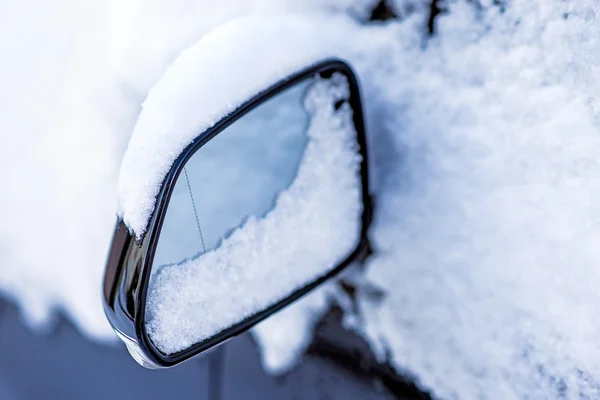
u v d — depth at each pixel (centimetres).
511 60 78
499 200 79
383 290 85
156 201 71
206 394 94
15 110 112
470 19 80
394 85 83
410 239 83
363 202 82
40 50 108
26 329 109
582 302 76
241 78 74
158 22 98
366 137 82
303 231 79
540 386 78
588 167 75
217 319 74
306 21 86
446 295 82
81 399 103
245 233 76
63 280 104
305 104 78
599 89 75
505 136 78
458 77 80
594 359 75
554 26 76
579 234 75
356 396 87
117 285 70
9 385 111
